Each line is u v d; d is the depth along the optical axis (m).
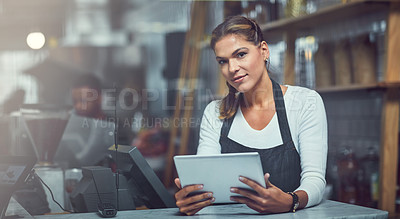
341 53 2.45
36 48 2.56
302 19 2.58
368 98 2.60
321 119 1.56
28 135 1.89
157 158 3.12
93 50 3.74
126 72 3.84
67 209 1.79
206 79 3.51
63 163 1.98
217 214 1.30
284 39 2.74
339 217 1.23
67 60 2.76
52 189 1.75
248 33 1.56
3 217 1.28
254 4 2.91
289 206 1.29
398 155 2.26
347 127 2.78
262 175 1.23
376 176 2.37
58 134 1.88
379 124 2.52
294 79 2.68
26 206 1.66
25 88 2.40
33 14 2.62
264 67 1.66
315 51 2.67
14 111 2.06
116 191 1.53
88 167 1.61
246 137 1.64
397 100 2.22
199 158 1.21
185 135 3.31
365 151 2.62
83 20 3.72
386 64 2.19
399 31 2.19
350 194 2.45
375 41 2.42
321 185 1.45
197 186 1.27
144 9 4.14
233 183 1.26
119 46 4.00
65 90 2.36
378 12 2.40
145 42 4.11
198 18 3.63
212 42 1.60
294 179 1.59
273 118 1.62
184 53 3.76
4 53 2.50
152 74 3.99
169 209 1.42
